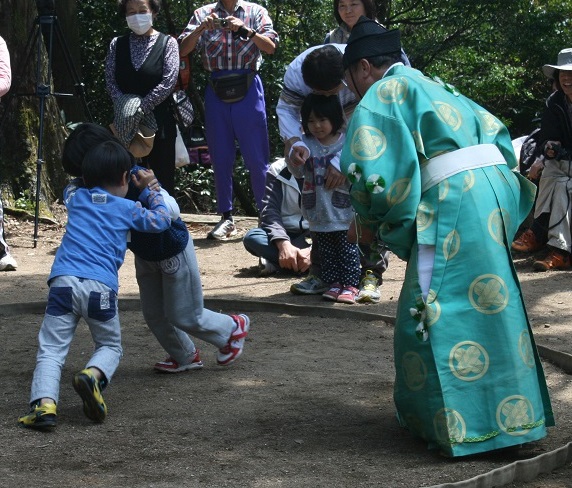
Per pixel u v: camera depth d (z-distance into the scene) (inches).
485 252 160.2
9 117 462.0
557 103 342.6
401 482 151.8
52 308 182.9
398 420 180.5
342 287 293.1
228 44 375.2
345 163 162.1
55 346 182.9
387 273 339.0
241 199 750.5
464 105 168.9
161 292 213.3
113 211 186.7
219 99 381.7
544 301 290.8
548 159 341.1
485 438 158.6
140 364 229.3
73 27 590.2
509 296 160.9
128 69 369.4
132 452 167.6
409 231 162.9
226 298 301.0
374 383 210.8
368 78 175.0
